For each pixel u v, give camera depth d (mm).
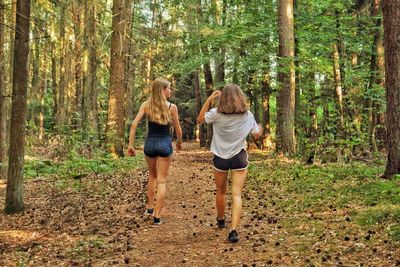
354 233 5977
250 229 6688
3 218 8422
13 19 15492
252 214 7699
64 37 23250
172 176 13820
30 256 5930
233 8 24422
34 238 6852
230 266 5090
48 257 5844
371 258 4992
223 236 6391
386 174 9961
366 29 20578
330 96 21359
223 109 6105
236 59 23172
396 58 9555
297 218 7105
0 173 14359
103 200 9758
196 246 5973
